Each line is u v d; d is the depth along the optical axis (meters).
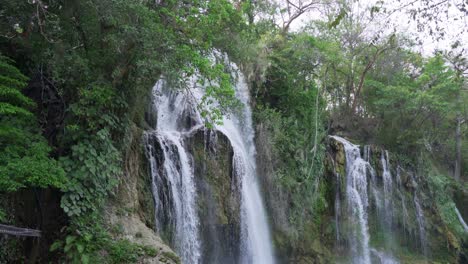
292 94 21.52
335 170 22.50
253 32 18.36
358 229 22.12
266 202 17.36
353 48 29.12
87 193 9.37
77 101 10.14
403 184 25.72
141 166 12.25
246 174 16.95
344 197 22.30
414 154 27.48
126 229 9.91
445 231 25.27
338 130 28.62
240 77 19.05
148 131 13.41
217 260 14.57
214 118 12.20
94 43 10.75
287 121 20.20
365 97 30.42
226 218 14.77
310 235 18.86
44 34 9.72
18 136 8.56
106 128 10.10
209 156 15.00
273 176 17.62
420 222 24.91
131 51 10.47
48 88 10.73
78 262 8.62
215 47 14.10
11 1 9.69
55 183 8.14
